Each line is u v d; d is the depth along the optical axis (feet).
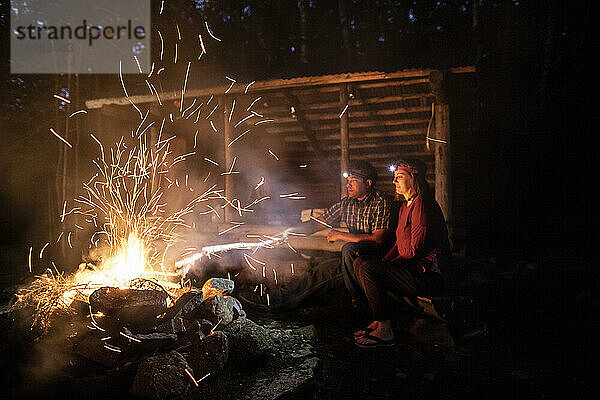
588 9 28.89
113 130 24.82
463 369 9.82
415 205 11.12
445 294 11.03
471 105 21.45
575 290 15.93
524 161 29.27
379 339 10.93
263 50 37.09
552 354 10.59
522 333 11.96
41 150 27.53
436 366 9.96
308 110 21.93
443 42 32.65
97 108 21.81
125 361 7.89
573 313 13.58
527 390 8.89
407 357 10.43
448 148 17.19
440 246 11.11
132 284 9.14
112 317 8.17
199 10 35.37
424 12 35.40
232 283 11.09
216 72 32.32
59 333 8.40
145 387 7.34
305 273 13.80
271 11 37.55
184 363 7.84
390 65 18.40
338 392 8.80
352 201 13.53
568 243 24.64
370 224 13.08
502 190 28.96
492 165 28.76
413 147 24.17
